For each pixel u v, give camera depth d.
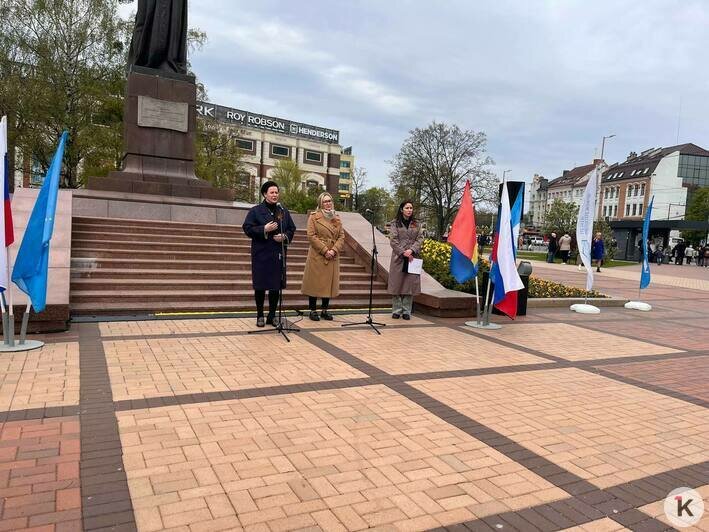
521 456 3.67
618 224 43.62
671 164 76.44
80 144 26.61
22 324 5.93
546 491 3.19
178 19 14.70
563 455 3.73
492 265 8.47
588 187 11.41
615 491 3.23
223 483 3.08
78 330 6.80
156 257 9.73
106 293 8.11
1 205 5.61
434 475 3.31
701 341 8.55
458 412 4.48
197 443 3.62
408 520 2.79
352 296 9.76
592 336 8.44
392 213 56.94
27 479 3.04
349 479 3.21
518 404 4.79
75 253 9.15
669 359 7.04
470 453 3.67
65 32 27.14
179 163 14.58
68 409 4.13
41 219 5.74
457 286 11.27
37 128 26.28
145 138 14.22
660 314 11.80
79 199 11.75
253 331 7.12
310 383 5.07
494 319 9.55
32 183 32.03
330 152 85.31
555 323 9.55
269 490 3.03
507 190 8.23
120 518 2.68
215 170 33.09
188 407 4.29
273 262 7.16
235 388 4.81
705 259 37.81
